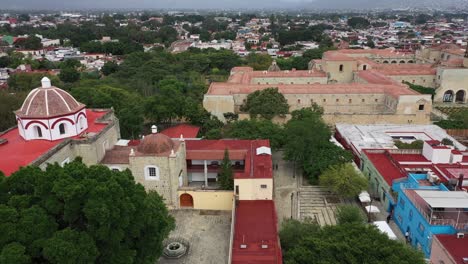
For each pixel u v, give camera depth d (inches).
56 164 1261.1
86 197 1132.5
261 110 3073.3
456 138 2999.5
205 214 1929.1
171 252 1603.1
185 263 1567.4
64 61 6122.1
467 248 1339.8
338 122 3238.2
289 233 1589.6
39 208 1088.2
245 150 2196.1
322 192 2129.7
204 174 2226.9
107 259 1164.5
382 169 2103.8
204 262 1571.1
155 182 1900.8
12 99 2940.5
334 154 2207.2
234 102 3334.2
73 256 1011.3
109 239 1143.0
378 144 2544.3
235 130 2593.5
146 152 1868.8
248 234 1599.4
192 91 4303.6
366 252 1177.4
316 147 2261.3
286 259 1373.0
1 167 1628.9
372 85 3528.5
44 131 1876.2
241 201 1878.7
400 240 1673.2
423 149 2277.3
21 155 1739.7
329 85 3538.4
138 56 6259.8
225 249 1654.8
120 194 1182.9
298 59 5915.4
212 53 6520.7
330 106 3361.2
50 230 1076.5
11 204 1088.8
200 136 2910.9
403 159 2224.4
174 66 5689.0
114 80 4667.8
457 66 4510.3
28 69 5561.0
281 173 2362.2
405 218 1733.5
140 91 4350.4
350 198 2076.8
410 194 1683.1
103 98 3112.7
